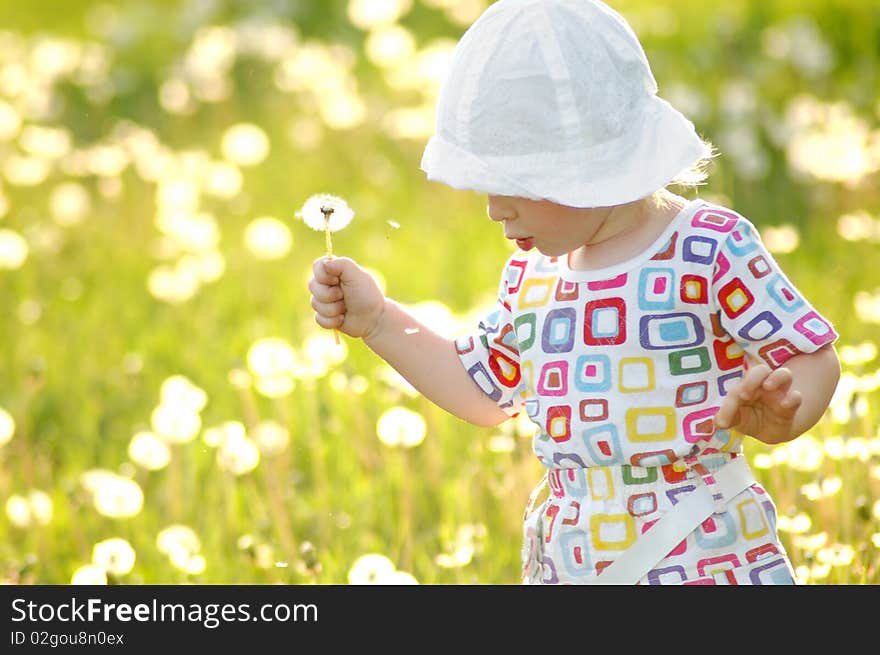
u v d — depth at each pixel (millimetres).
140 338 8172
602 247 3686
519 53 3514
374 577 4434
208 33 13305
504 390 4039
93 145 11953
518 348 3916
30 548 5820
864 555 4801
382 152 11289
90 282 9312
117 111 12695
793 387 3527
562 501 3729
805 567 4586
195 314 8508
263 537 5508
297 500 5910
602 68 3525
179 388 5691
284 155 11422
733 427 3379
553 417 3703
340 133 11625
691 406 3586
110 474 6055
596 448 3633
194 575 5344
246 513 5988
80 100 13000
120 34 14453
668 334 3588
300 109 12367
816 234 8938
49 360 7910
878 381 5191
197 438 6648
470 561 5230
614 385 3615
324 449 6309
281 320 8203
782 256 8531
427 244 9492
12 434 6656
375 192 10578
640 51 3646
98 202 10836
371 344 4109
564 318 3703
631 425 3600
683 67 11516
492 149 3512
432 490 6004
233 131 10438
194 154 10562
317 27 14383
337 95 11508
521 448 5617
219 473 6180
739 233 3588
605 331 3633
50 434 7031
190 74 12773
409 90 12148
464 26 13656
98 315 8586
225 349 7848
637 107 3574
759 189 9664
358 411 6270
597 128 3492
